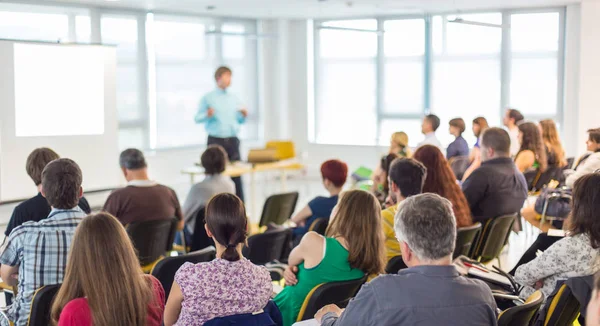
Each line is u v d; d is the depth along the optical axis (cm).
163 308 258
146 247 455
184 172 815
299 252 319
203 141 1145
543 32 1070
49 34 912
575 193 289
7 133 763
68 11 931
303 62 1262
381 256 319
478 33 1119
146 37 1040
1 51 753
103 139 856
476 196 471
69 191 307
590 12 975
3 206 770
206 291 248
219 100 859
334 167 487
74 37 941
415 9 1080
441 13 1137
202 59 1132
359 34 1220
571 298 267
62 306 233
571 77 1041
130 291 232
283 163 870
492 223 461
